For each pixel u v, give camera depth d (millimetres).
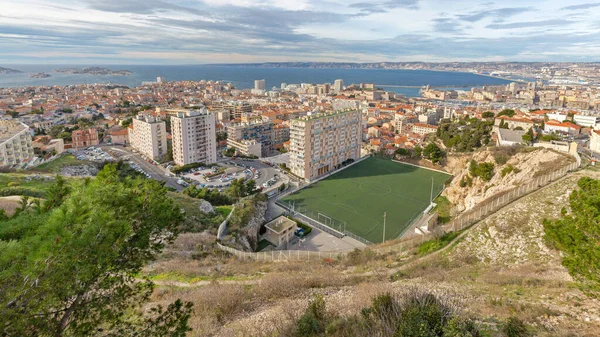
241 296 33594
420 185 115062
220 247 61656
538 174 75188
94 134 177125
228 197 101438
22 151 123875
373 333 19953
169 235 22125
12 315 13133
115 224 15633
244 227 77188
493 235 52156
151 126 150750
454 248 51656
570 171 69125
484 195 85000
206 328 26609
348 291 33281
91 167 134250
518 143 109375
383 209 96688
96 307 17688
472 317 23547
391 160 143125
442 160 133000
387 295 22969
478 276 38344
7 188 62906
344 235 82312
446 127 163375
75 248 13969
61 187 17250
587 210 23844
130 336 18531
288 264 51562
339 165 133375
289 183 116125
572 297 27734
